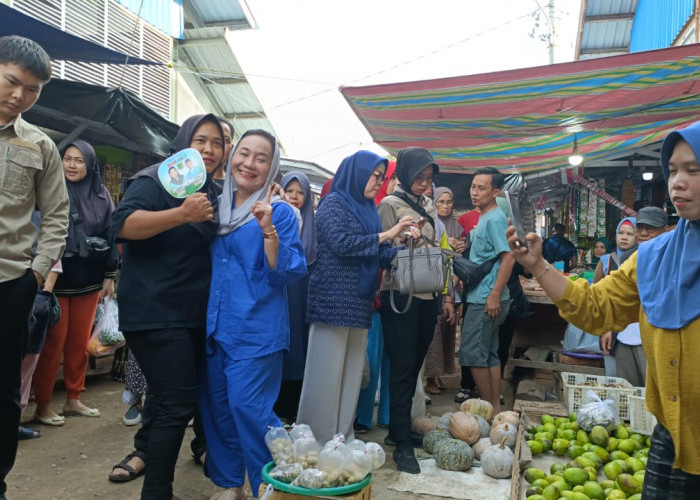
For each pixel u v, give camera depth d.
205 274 2.68
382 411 4.43
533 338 6.20
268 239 2.54
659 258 1.72
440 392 5.83
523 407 4.38
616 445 3.58
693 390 1.60
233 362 2.64
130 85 9.86
